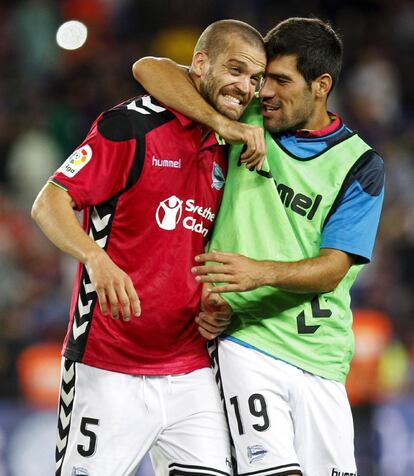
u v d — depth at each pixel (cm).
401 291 3675
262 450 1498
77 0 5019
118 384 1484
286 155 1525
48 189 1432
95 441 1480
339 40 1539
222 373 1537
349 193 1510
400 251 3850
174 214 1477
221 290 1418
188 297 1488
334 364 1551
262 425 1503
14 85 4703
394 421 3109
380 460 3022
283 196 1517
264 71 1491
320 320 1530
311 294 1528
